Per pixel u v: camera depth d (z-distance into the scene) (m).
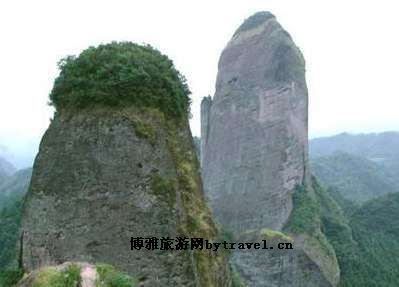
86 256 10.54
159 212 10.59
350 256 62.34
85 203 10.72
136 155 10.74
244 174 70.06
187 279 10.55
